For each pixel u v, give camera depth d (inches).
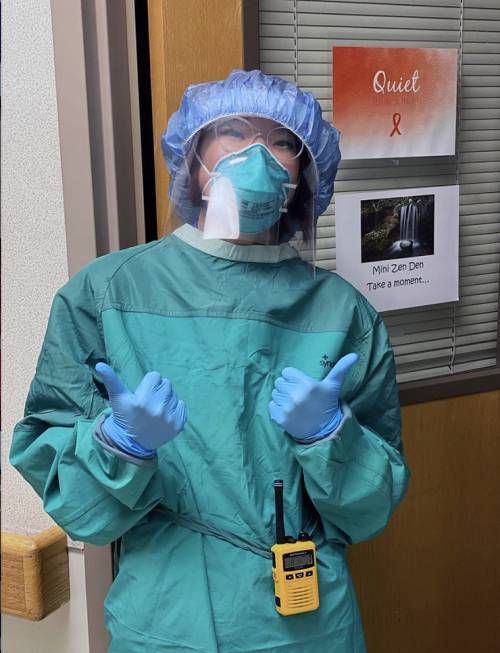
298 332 39.7
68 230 47.1
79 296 38.8
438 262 59.2
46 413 38.0
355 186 55.6
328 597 36.9
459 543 63.9
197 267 39.2
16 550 48.4
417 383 59.9
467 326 62.4
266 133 38.7
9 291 49.6
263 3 50.4
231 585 35.2
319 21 52.3
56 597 50.3
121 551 38.9
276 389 35.0
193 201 40.4
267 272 39.8
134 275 39.2
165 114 47.6
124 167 47.4
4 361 50.7
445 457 61.8
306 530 38.0
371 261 56.7
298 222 42.7
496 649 65.9
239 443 36.0
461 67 58.1
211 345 37.3
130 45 46.6
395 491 38.3
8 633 53.6
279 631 35.4
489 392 62.7
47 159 47.0
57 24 44.8
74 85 45.2
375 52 53.8
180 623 34.7
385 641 62.1
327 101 53.5
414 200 57.4
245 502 35.7
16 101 47.0
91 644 51.3
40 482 37.8
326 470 34.3
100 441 32.5
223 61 48.5
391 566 61.2
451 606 64.4
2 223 48.9
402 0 54.7
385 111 55.0
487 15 58.1
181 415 32.9
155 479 35.0
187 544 35.8
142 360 37.5
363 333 40.9
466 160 59.5
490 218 61.6
